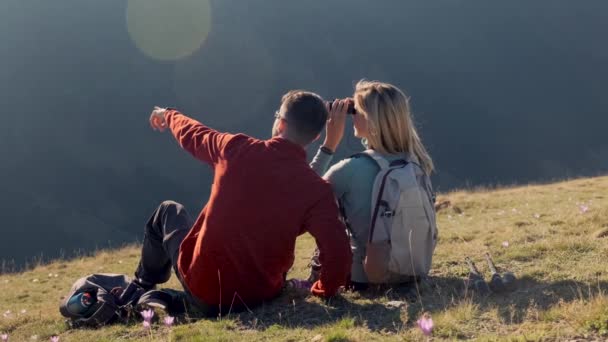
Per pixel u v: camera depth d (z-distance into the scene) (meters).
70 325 5.56
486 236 7.94
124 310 5.36
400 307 4.51
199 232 4.71
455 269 5.62
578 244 5.78
